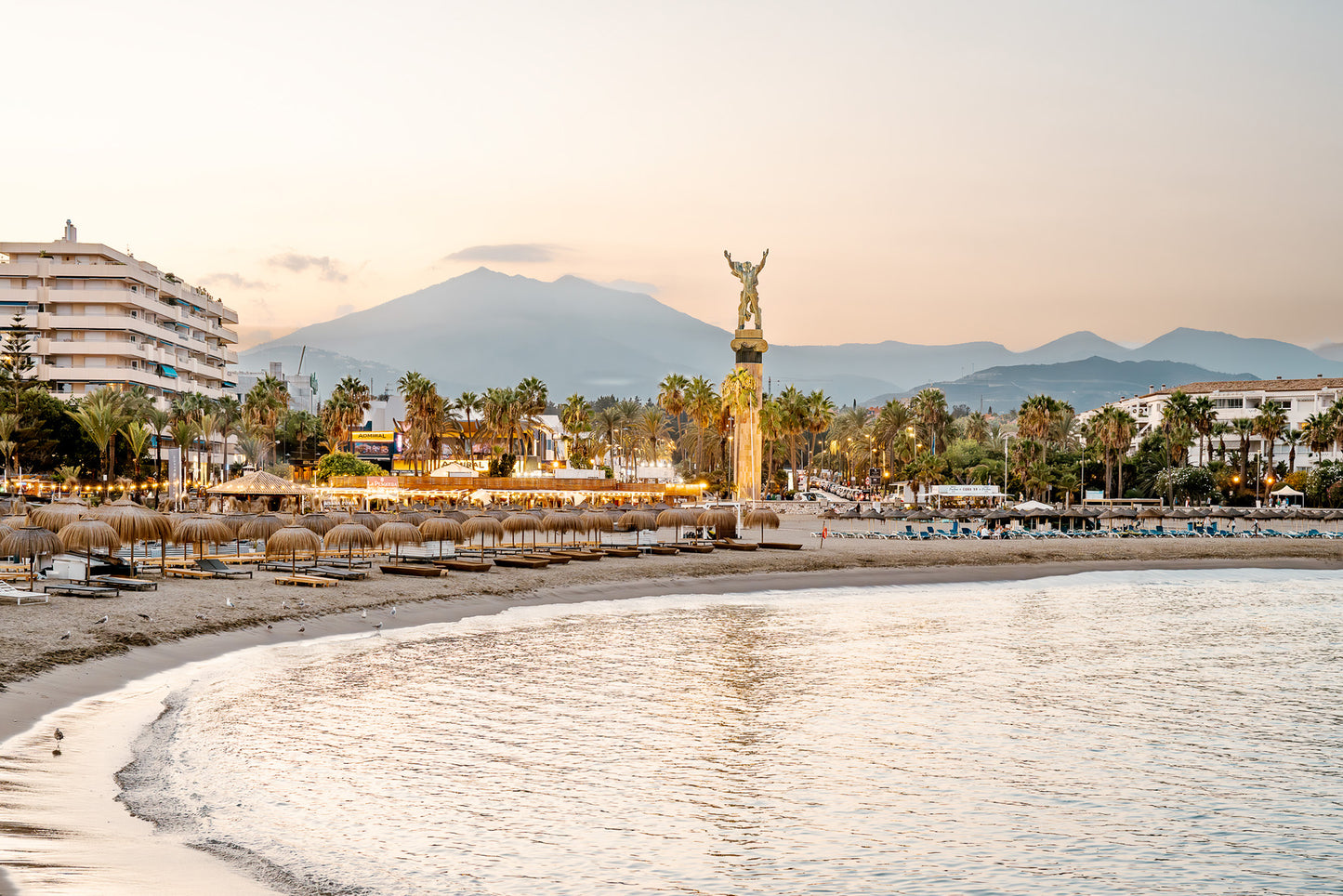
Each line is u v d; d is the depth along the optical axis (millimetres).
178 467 76375
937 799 21094
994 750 24812
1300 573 75938
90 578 41219
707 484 133375
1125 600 58531
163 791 19047
